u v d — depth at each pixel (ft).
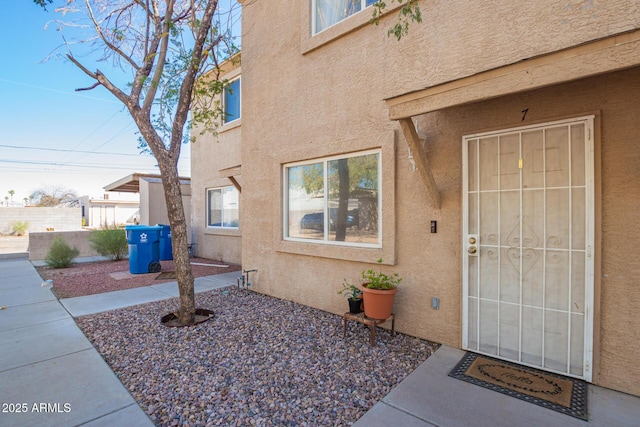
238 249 32.78
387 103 10.90
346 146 16.01
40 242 38.29
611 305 9.68
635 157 9.26
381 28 14.58
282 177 19.83
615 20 7.87
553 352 10.77
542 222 10.93
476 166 12.28
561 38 8.87
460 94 9.30
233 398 9.55
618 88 9.53
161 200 41.86
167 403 9.32
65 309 18.21
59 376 10.79
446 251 12.94
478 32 10.82
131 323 15.89
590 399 9.27
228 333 14.56
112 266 33.55
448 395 9.61
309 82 17.97
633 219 9.30
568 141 10.41
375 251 14.88
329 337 14.02
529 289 11.20
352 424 8.37
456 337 12.79
